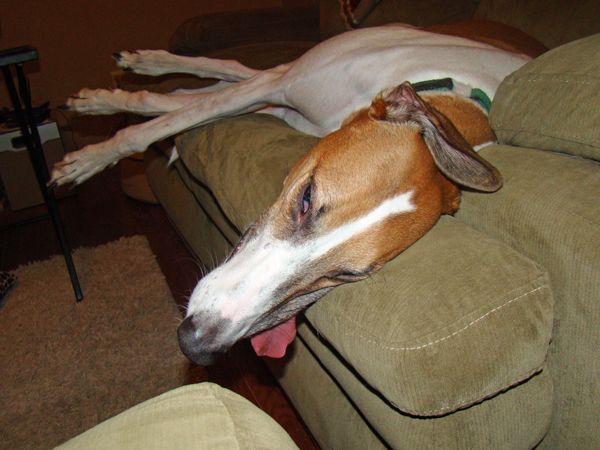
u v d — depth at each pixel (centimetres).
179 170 89
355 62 65
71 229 119
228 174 61
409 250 43
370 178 46
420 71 63
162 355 82
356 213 46
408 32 73
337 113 67
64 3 154
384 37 71
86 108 79
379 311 37
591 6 83
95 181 143
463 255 39
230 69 89
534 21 90
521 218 41
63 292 96
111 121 159
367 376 38
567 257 38
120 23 162
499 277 37
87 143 160
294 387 62
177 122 72
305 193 48
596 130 40
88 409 73
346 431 54
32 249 113
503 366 36
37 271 102
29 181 128
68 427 71
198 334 47
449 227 44
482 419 40
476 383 36
